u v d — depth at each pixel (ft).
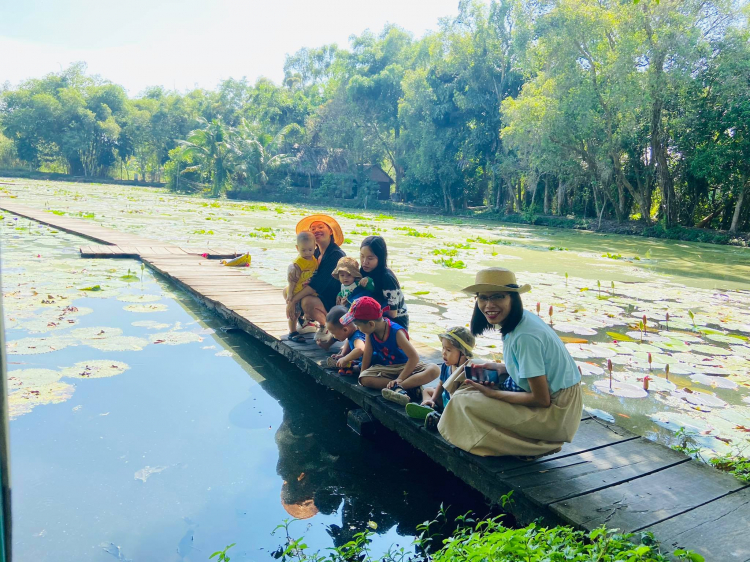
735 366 18.38
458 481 11.68
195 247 40.55
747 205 80.07
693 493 9.57
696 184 81.00
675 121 76.79
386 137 142.82
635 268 41.78
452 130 114.01
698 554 7.65
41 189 113.39
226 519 9.67
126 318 21.47
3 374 3.74
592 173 87.40
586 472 10.21
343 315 14.93
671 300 29.40
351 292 15.21
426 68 127.03
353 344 15.20
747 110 67.62
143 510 9.72
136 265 32.94
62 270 29.60
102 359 16.71
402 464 12.30
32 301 22.53
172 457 11.59
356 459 12.37
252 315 20.92
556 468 10.34
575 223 90.84
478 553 7.32
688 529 8.47
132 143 192.03
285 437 12.94
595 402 15.20
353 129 137.49
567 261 44.19
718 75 71.82
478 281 10.00
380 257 14.67
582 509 8.95
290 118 165.78
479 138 108.88
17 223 49.80
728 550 7.97
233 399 14.88
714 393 16.02
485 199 134.31
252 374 16.89
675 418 14.02
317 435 13.35
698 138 75.25
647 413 14.46
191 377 16.15
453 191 124.16
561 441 10.37
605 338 21.66
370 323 13.48
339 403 15.52
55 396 13.93
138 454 11.58
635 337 21.81
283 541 9.16
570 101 78.43
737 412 14.53
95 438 12.09
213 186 138.21
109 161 195.93
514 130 88.33
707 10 72.54
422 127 116.26
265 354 18.93
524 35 90.38
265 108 168.76
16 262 31.04
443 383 12.25
